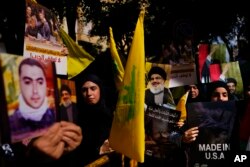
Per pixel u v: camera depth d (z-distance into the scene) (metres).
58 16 10.20
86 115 3.44
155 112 3.54
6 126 1.74
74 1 10.40
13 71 1.80
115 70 3.82
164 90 3.67
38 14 3.20
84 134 3.38
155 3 12.22
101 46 14.12
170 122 3.51
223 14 12.16
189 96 4.29
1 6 5.30
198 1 12.04
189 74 4.16
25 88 1.87
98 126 3.42
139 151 2.66
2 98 1.73
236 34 12.87
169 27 12.02
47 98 2.00
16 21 5.24
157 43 12.01
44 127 1.97
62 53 3.51
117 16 12.12
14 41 4.93
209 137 3.31
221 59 4.26
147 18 12.23
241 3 12.04
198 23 12.11
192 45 4.24
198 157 3.32
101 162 3.24
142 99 2.69
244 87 4.56
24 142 2.36
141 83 2.72
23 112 1.84
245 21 12.63
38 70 1.95
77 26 14.55
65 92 2.20
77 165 3.21
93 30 12.62
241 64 4.73
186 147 3.43
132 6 12.12
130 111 2.74
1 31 4.96
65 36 3.97
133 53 2.79
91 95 3.43
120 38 12.34
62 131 2.02
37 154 1.94
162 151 3.52
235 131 3.30
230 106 3.32
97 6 11.86
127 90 2.79
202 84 4.28
